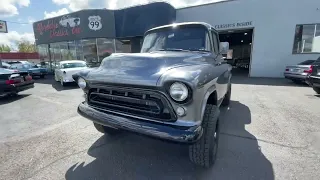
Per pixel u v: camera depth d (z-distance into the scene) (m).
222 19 12.55
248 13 11.83
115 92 2.27
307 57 11.15
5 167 2.56
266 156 2.67
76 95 7.70
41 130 3.89
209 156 2.27
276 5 11.12
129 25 13.70
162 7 12.34
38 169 2.51
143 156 2.78
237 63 21.86
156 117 1.99
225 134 3.43
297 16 10.85
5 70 6.94
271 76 12.05
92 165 2.58
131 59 2.44
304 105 5.34
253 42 12.08
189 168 2.46
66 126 4.08
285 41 11.35
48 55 18.56
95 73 2.47
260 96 6.62
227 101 5.13
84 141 3.31
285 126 3.76
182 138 1.78
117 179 2.27
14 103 6.51
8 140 3.43
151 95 1.97
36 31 18.72
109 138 3.40
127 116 2.16
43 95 7.86
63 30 15.73
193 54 2.86
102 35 13.96
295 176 2.22
